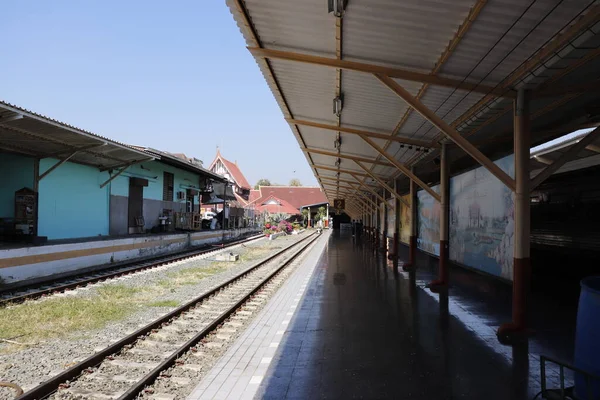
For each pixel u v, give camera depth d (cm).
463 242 1126
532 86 599
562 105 692
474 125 841
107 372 500
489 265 945
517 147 612
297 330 657
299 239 3528
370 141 1034
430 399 405
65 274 1212
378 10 482
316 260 1748
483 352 537
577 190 1015
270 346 579
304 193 7769
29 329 665
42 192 1443
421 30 517
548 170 606
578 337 364
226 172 5834
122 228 1942
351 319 716
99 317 748
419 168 1470
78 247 1295
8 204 1390
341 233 4675
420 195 1775
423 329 647
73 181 1599
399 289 999
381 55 607
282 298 942
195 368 514
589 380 339
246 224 4428
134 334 622
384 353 538
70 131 1151
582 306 362
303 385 443
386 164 1420
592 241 943
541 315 721
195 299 888
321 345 577
